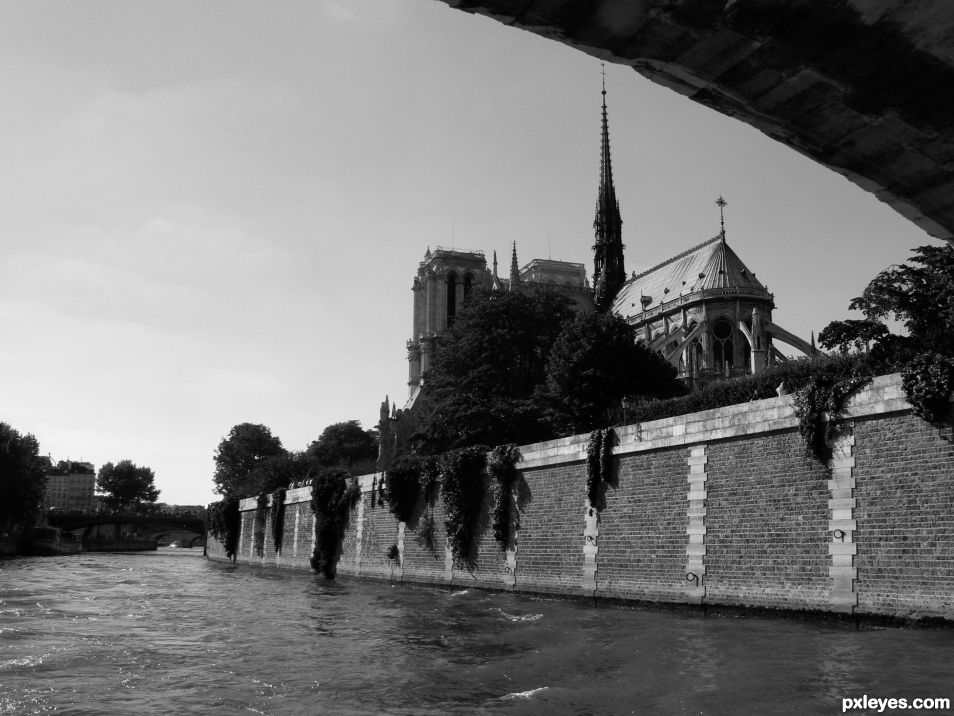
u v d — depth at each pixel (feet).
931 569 68.03
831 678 53.21
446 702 54.29
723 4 20.39
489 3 20.66
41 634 87.30
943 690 48.70
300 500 219.00
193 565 265.95
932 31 20.49
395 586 152.35
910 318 79.30
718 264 338.13
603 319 181.47
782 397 82.74
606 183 436.35
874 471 73.56
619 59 23.03
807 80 22.54
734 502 86.63
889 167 25.08
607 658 65.46
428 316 454.40
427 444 215.31
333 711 52.60
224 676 64.08
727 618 83.61
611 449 104.06
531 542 118.21
